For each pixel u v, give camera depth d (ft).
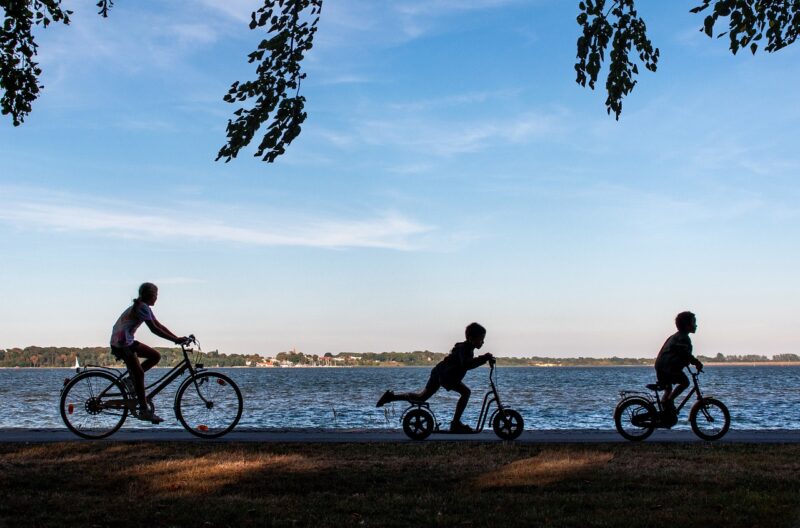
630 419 33.91
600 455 29.17
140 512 20.85
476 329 33.91
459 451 30.07
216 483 24.40
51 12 35.76
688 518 20.26
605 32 31.24
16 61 35.70
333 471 26.16
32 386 242.37
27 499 22.21
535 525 19.74
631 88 32.78
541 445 31.58
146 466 26.73
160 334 32.76
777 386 223.92
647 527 19.54
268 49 28.35
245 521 20.07
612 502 22.00
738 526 19.58
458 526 19.69
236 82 28.71
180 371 33.91
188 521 20.08
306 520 20.18
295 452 29.73
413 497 22.61
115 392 32.94
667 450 30.48
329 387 225.56
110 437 33.53
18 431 36.17
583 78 32.30
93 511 20.93
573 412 92.32
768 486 24.08
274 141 29.48
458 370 33.73
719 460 28.35
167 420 63.98
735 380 314.35
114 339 31.94
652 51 31.86
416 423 33.58
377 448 30.66
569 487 24.08
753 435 35.81
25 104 36.50
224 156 29.60
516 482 24.58
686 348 33.94
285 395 159.94
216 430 34.24
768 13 29.22
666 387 34.17
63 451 29.50
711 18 29.43
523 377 417.28
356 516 20.51
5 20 34.83
